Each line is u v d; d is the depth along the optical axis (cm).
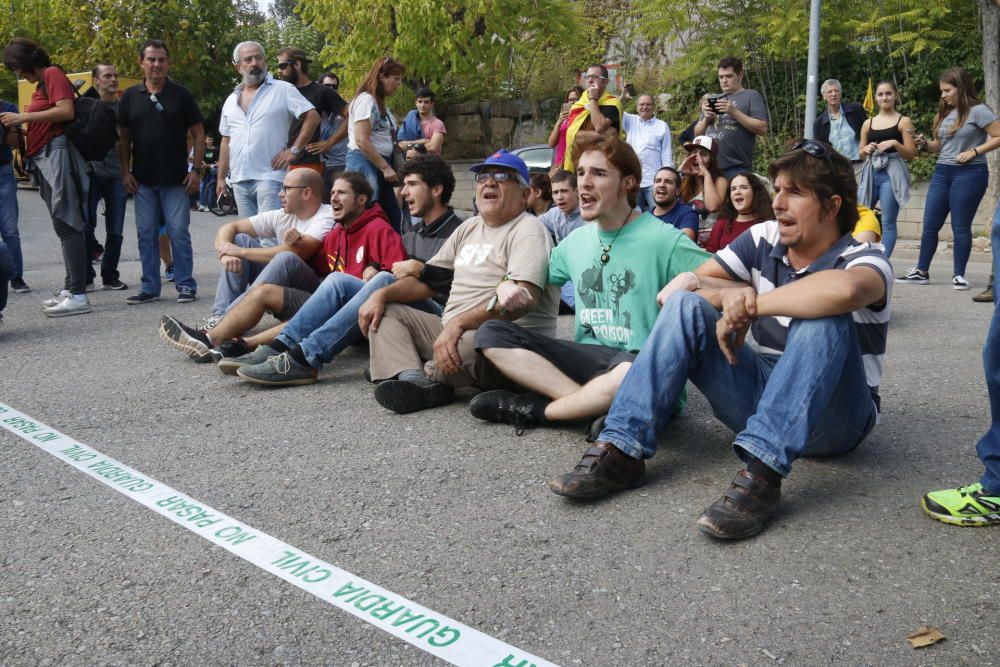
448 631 216
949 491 273
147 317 661
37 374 491
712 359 295
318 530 276
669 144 870
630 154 341
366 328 414
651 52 1767
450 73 1806
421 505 294
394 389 392
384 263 481
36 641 215
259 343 511
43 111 648
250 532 275
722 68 735
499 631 215
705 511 261
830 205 285
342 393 441
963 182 754
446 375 398
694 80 1586
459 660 204
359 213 498
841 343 266
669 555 252
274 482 318
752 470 264
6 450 360
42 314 677
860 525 268
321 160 745
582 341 377
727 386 297
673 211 598
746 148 734
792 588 232
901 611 219
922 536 260
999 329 257
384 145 712
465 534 270
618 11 1825
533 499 296
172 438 373
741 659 201
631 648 206
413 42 1681
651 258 347
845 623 214
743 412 301
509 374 363
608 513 282
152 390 452
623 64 1794
